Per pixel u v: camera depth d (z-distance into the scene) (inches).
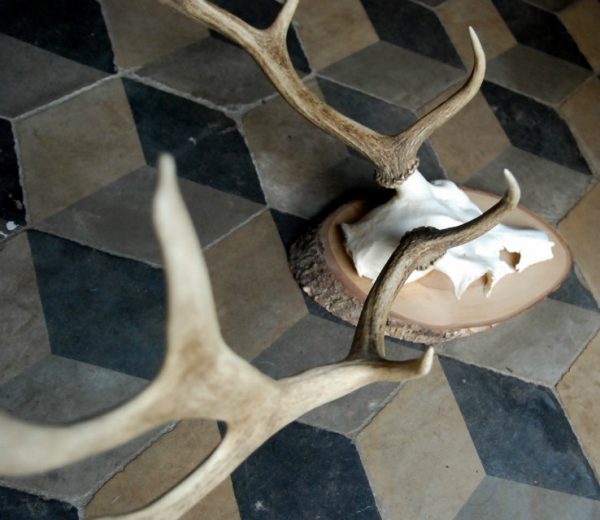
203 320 19.5
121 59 65.6
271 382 25.0
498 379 56.3
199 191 59.2
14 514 42.7
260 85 68.3
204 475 25.1
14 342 48.0
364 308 36.5
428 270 50.5
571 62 85.2
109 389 48.0
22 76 61.2
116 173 58.2
